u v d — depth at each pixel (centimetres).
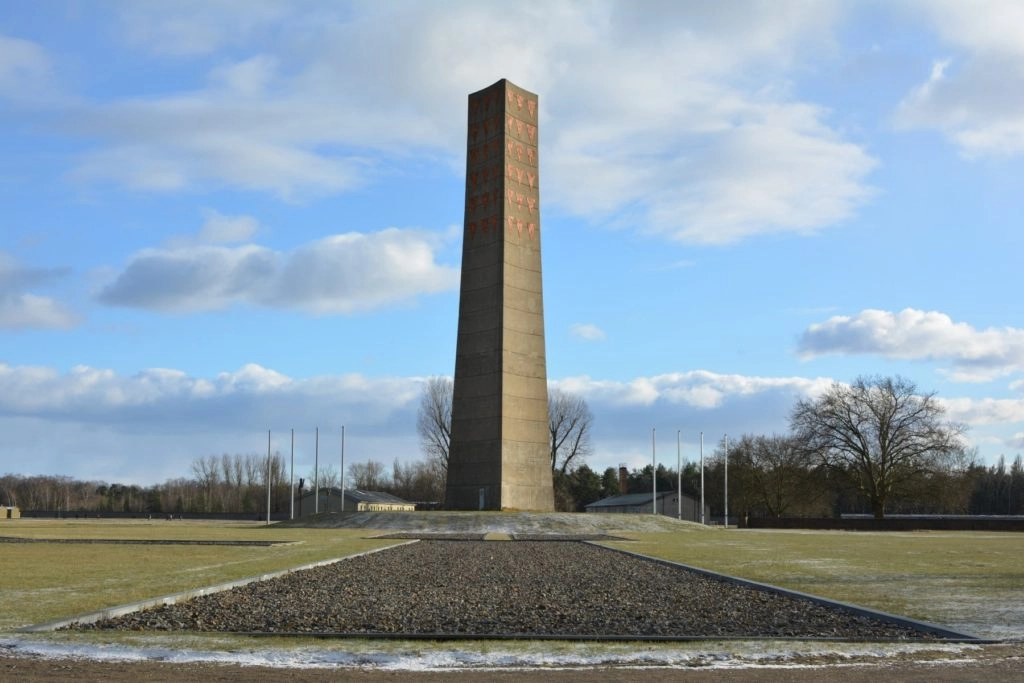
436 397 10662
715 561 3388
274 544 4347
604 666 1247
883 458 8719
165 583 2295
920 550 4219
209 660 1266
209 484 17262
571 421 10969
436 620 1728
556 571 2975
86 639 1419
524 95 7712
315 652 1326
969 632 1528
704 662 1277
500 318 7256
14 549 3762
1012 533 7369
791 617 1777
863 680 1159
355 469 17038
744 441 12581
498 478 7081
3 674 1156
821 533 7125
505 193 7419
